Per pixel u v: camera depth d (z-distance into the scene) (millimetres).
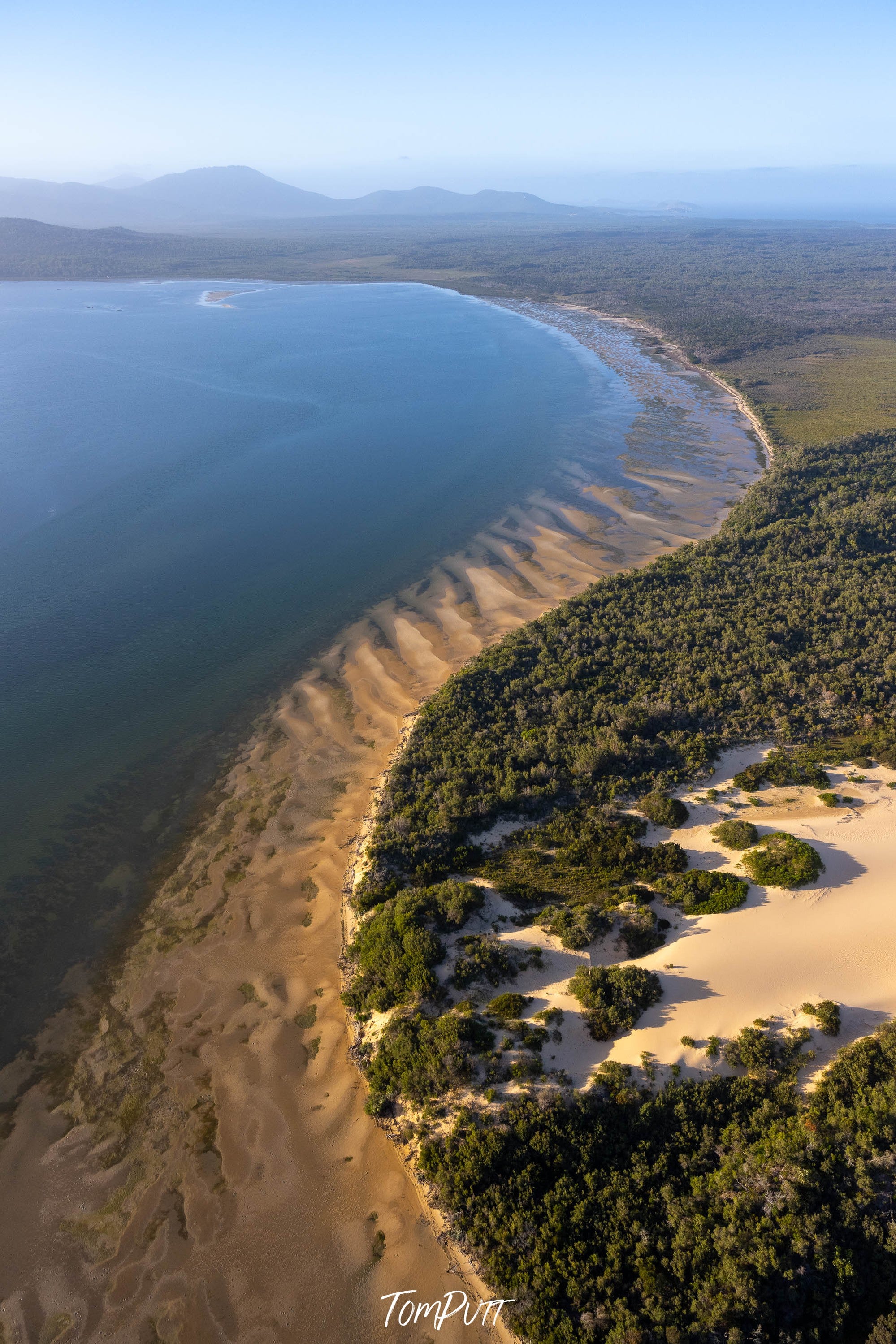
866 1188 26094
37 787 50594
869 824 44094
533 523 92625
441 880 41031
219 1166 30203
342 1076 33094
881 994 34594
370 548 86250
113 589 76938
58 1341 25656
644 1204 26922
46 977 38250
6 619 71062
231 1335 25562
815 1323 23312
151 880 43594
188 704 58844
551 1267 25469
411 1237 27375
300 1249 27531
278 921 40625
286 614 72000
